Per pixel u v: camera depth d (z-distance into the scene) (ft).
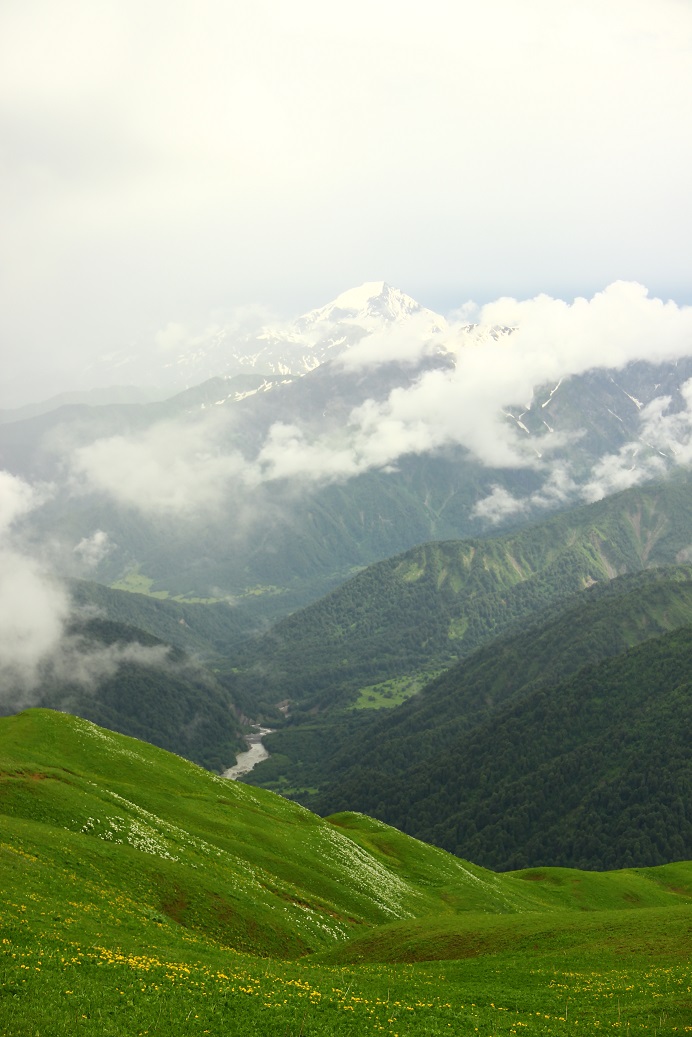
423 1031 132.77
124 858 226.38
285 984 150.41
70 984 122.62
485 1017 146.51
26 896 165.78
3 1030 103.19
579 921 231.50
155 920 189.47
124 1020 114.83
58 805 248.52
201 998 130.11
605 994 162.30
